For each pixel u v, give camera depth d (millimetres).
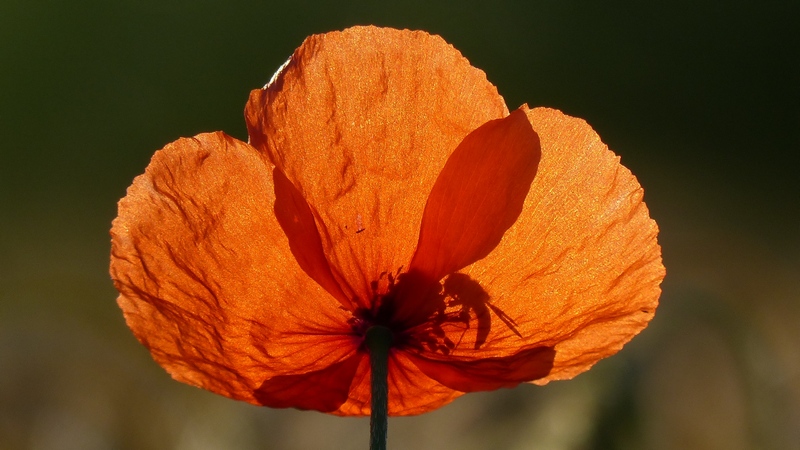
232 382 331
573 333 337
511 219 341
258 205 336
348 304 342
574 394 478
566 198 342
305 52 342
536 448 472
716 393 497
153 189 333
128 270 328
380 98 343
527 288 342
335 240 342
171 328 328
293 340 341
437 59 344
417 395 345
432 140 343
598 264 341
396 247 344
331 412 342
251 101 339
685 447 479
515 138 339
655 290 337
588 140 341
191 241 334
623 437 470
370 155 342
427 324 343
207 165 335
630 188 342
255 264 337
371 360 338
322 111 342
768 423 483
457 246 342
